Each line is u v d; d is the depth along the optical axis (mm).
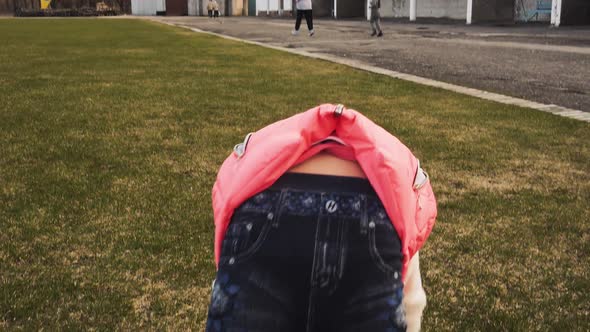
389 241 1199
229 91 7957
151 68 10727
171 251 3221
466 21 29328
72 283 2877
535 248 3320
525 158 4895
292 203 1225
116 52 14086
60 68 10875
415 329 1406
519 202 3959
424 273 3029
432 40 17594
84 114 6500
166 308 2699
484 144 5273
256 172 1250
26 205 3826
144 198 3959
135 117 6328
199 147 5168
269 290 1164
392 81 8766
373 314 1148
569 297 2828
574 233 3512
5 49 15164
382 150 1273
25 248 3230
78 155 4910
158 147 5156
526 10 28234
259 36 20484
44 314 2627
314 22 33438
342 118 1322
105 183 4242
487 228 3564
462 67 10711
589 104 7148
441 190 4164
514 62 11406
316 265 1163
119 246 3270
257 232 1203
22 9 57406
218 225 1287
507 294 2854
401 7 38781
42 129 5789
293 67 10602
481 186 4250
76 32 23656
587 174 4535
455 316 2658
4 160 4762
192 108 6805
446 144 5250
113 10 57281
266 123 6059
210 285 2898
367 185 1259
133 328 2549
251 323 1149
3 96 7656
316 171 1282
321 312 1156
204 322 2605
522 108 6770
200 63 11438
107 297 2771
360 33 21672
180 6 58656
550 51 13516
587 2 23812
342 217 1202
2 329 2502
